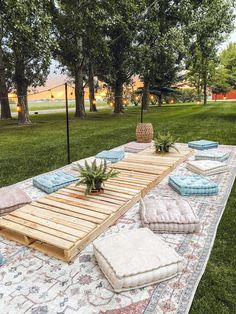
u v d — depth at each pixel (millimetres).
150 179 6621
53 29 20516
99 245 3684
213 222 4871
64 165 9109
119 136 14508
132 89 39344
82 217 4711
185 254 3947
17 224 4492
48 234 4168
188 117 22375
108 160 8539
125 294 3203
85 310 2992
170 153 9242
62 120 23594
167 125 17828
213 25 23188
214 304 3062
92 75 25531
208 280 3436
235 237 4414
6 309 3021
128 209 5402
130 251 3498
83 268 3703
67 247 3811
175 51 24359
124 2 20375
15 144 13031
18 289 3332
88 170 5863
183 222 4438
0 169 8695
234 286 3330
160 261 3365
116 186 6156
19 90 20828
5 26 15406
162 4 24109
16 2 14070
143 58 24422
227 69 26922
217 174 7441
